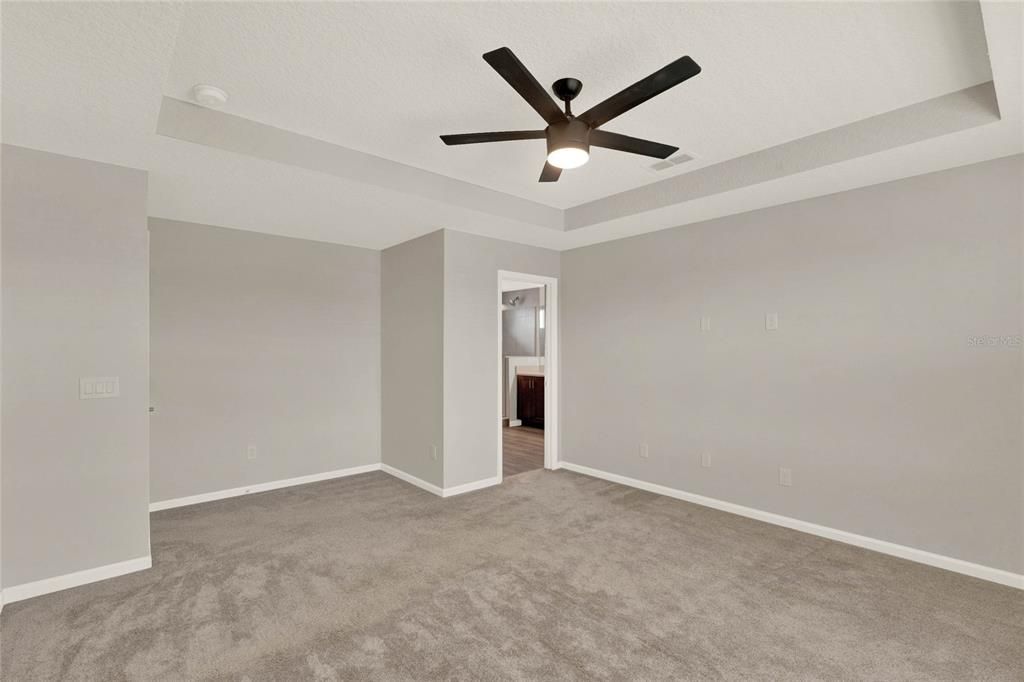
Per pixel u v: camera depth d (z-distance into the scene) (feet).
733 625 7.48
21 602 8.04
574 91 7.22
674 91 7.78
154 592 8.40
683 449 13.58
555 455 16.99
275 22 5.98
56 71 6.08
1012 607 7.97
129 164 8.96
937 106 8.00
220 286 13.70
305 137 9.30
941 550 9.39
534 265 16.33
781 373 11.60
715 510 12.71
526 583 8.79
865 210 10.33
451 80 7.38
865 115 8.61
